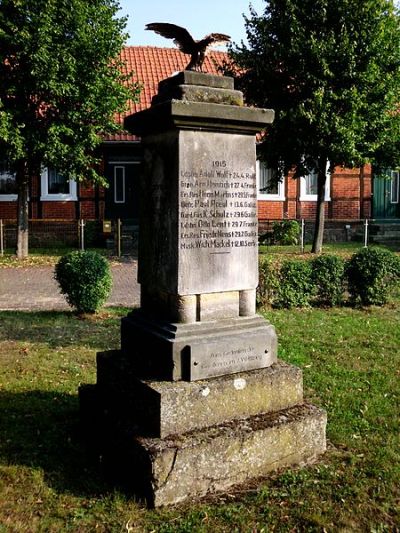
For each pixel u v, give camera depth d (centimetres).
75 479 374
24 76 1335
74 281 874
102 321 851
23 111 1374
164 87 406
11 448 416
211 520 326
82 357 651
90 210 1955
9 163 1500
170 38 411
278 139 1410
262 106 1451
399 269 1003
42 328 800
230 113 382
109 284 900
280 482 366
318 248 1630
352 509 341
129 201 1975
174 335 377
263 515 332
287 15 1352
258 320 412
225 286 400
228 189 397
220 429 366
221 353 385
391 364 639
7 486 364
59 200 1931
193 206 383
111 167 1947
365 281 992
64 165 1445
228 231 399
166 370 378
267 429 373
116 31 1429
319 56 1320
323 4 1330
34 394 530
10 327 802
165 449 340
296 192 2059
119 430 377
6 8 1291
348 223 2094
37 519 331
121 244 1852
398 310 973
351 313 943
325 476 374
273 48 1379
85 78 1394
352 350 697
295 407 405
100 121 1455
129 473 361
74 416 477
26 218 1598
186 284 384
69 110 1396
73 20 1342
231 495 353
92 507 342
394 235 2003
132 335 423
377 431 452
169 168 387
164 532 315
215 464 355
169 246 390
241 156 401
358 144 1404
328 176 2078
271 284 956
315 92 1302
